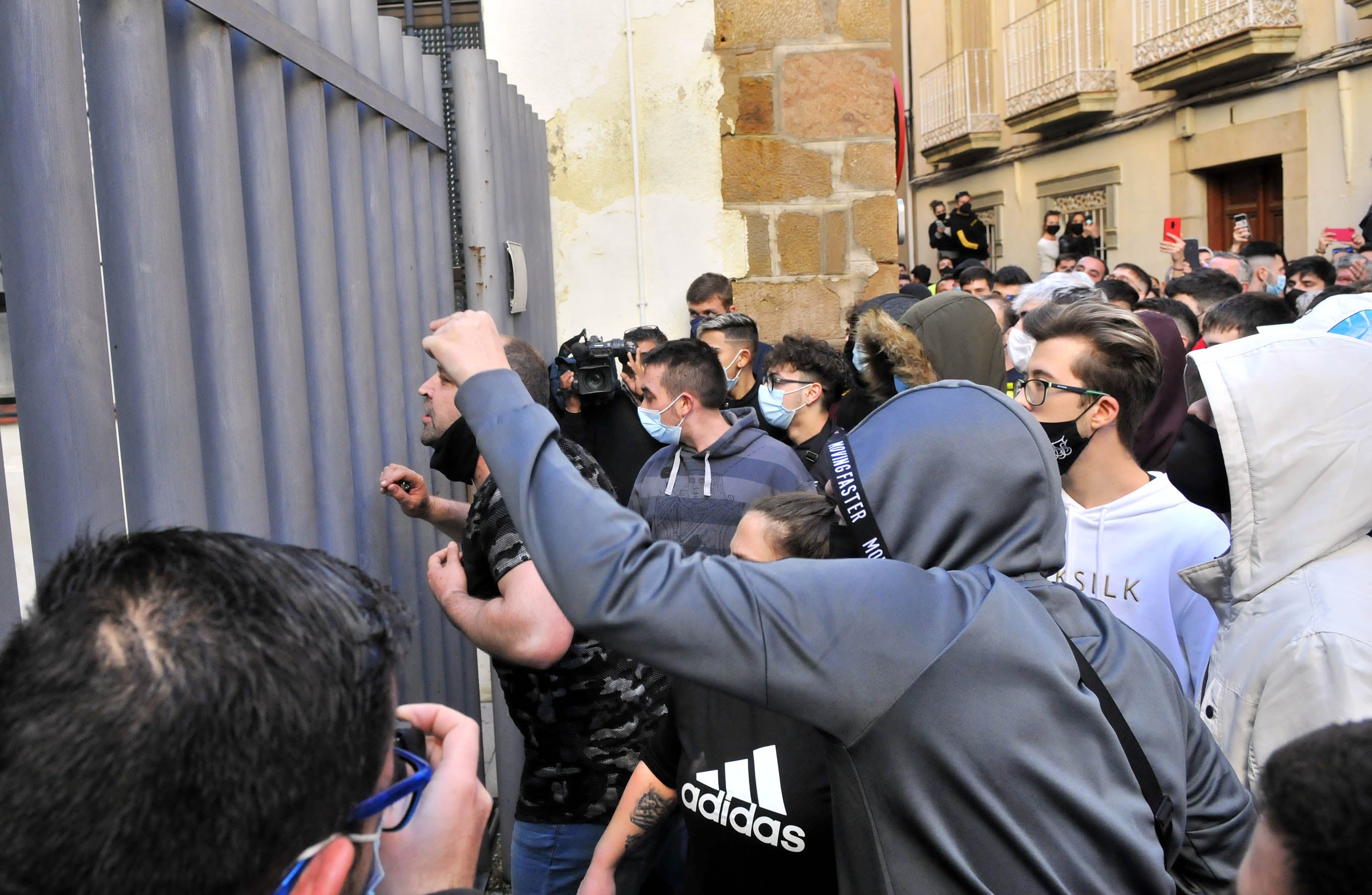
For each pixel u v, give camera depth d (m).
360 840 0.73
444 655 2.67
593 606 1.10
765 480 3.13
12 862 0.57
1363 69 11.27
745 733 1.53
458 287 3.96
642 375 3.32
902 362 3.39
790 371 3.60
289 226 1.71
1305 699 1.54
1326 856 0.72
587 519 1.12
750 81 4.70
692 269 4.77
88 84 1.30
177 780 0.58
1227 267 7.83
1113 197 15.53
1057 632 1.18
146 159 1.30
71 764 0.57
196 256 1.47
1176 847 1.20
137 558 0.66
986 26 18.11
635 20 4.66
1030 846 1.07
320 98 1.87
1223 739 1.69
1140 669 1.25
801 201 4.76
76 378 1.17
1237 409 1.69
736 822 1.52
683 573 1.13
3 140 1.13
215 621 0.62
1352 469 1.64
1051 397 2.10
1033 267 17.69
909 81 21.41
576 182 4.72
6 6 1.11
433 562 2.14
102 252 1.31
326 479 1.86
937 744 1.08
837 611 1.11
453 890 0.86
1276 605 1.65
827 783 1.44
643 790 1.82
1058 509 1.30
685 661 1.10
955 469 1.27
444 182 2.88
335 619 0.68
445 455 2.20
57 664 0.60
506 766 3.12
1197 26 12.88
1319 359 1.67
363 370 2.08
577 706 2.11
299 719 0.63
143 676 0.59
